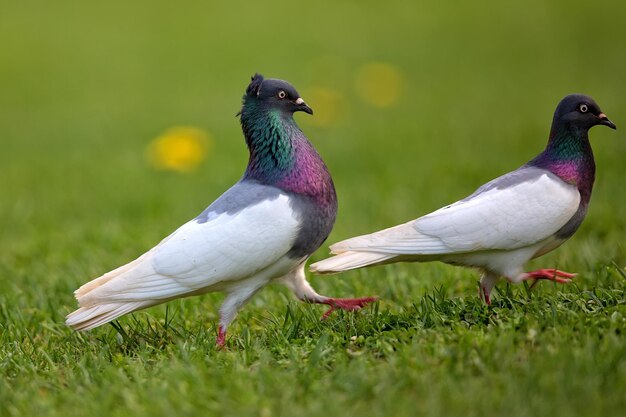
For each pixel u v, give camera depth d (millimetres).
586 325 8047
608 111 21094
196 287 8688
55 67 31609
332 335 8648
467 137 20469
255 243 8602
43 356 8914
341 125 22969
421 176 17359
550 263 11422
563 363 7133
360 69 28672
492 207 8688
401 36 33062
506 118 22156
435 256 8875
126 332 9773
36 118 26062
